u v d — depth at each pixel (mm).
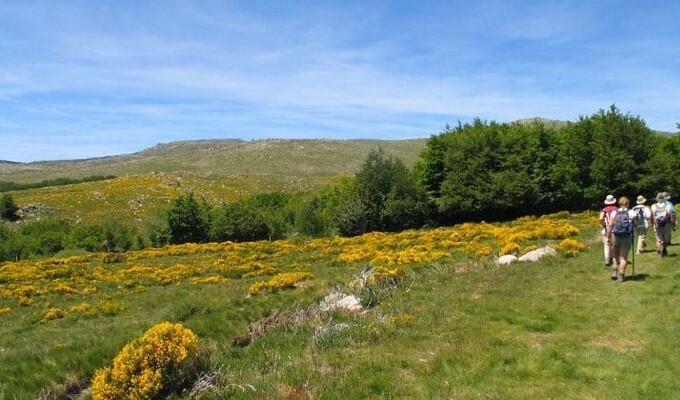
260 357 12141
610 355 9586
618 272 14969
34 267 43344
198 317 16547
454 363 9773
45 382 12102
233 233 66750
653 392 8078
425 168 65750
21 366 12844
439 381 9039
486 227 43969
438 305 14320
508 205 59031
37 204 98812
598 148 56844
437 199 62344
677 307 11836
